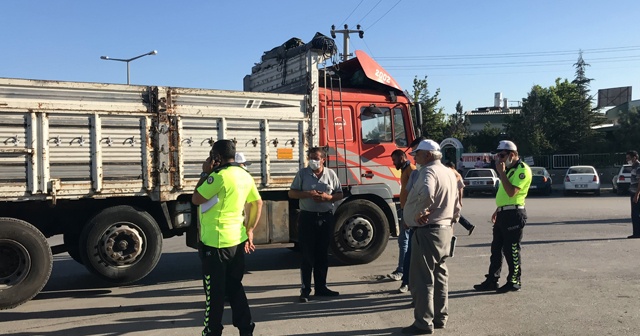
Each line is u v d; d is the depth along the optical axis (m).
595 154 32.19
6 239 6.16
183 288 7.20
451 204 5.18
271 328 5.29
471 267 8.09
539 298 6.18
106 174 6.66
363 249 8.39
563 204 19.38
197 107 7.21
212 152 4.83
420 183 5.05
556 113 37.44
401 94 9.19
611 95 54.50
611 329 5.04
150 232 6.97
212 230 4.55
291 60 8.61
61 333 5.25
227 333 5.16
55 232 7.05
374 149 8.73
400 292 6.63
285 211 7.90
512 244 6.38
